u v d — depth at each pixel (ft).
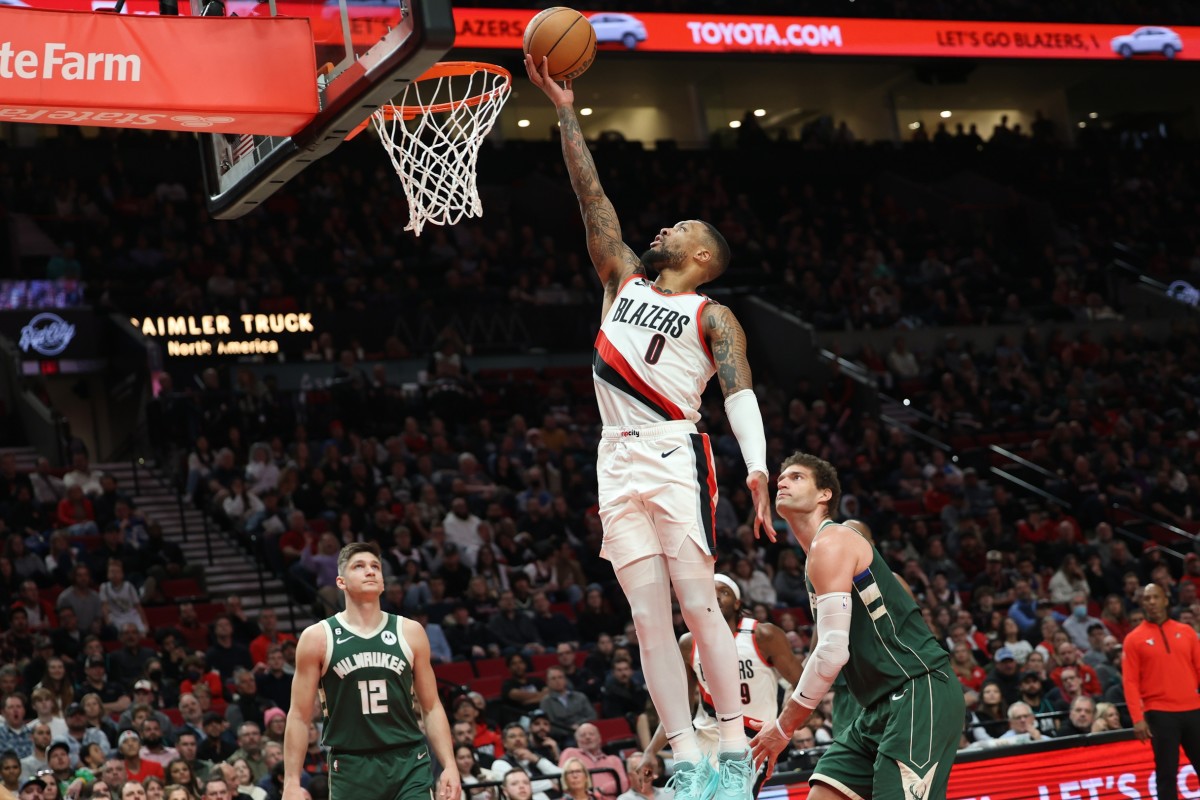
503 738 39.45
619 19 85.61
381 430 70.08
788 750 37.29
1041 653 48.11
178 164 92.79
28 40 20.30
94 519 56.24
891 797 16.87
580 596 55.16
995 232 108.99
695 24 87.71
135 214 85.71
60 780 34.35
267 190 23.85
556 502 60.64
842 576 16.67
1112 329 92.89
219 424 66.74
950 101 124.06
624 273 15.37
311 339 79.30
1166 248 108.37
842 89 120.98
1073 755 33.30
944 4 98.63
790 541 61.26
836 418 78.59
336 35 21.67
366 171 96.63
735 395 14.08
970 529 64.03
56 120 21.30
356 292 82.38
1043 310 94.68
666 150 109.81
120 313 76.18
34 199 83.56
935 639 17.49
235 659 45.93
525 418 74.90
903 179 113.09
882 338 89.15
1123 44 97.66
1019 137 118.93
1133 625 53.98
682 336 14.20
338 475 61.46
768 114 122.11
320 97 21.49
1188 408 83.10
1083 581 59.57
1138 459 75.66
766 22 89.40
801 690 16.34
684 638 22.61
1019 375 85.05
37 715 38.29
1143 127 128.06
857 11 93.86
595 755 38.14
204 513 57.26
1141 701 33.78
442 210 21.30
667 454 14.01
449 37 18.53
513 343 84.17
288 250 84.28
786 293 92.22
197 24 21.12
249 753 37.09
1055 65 116.98
